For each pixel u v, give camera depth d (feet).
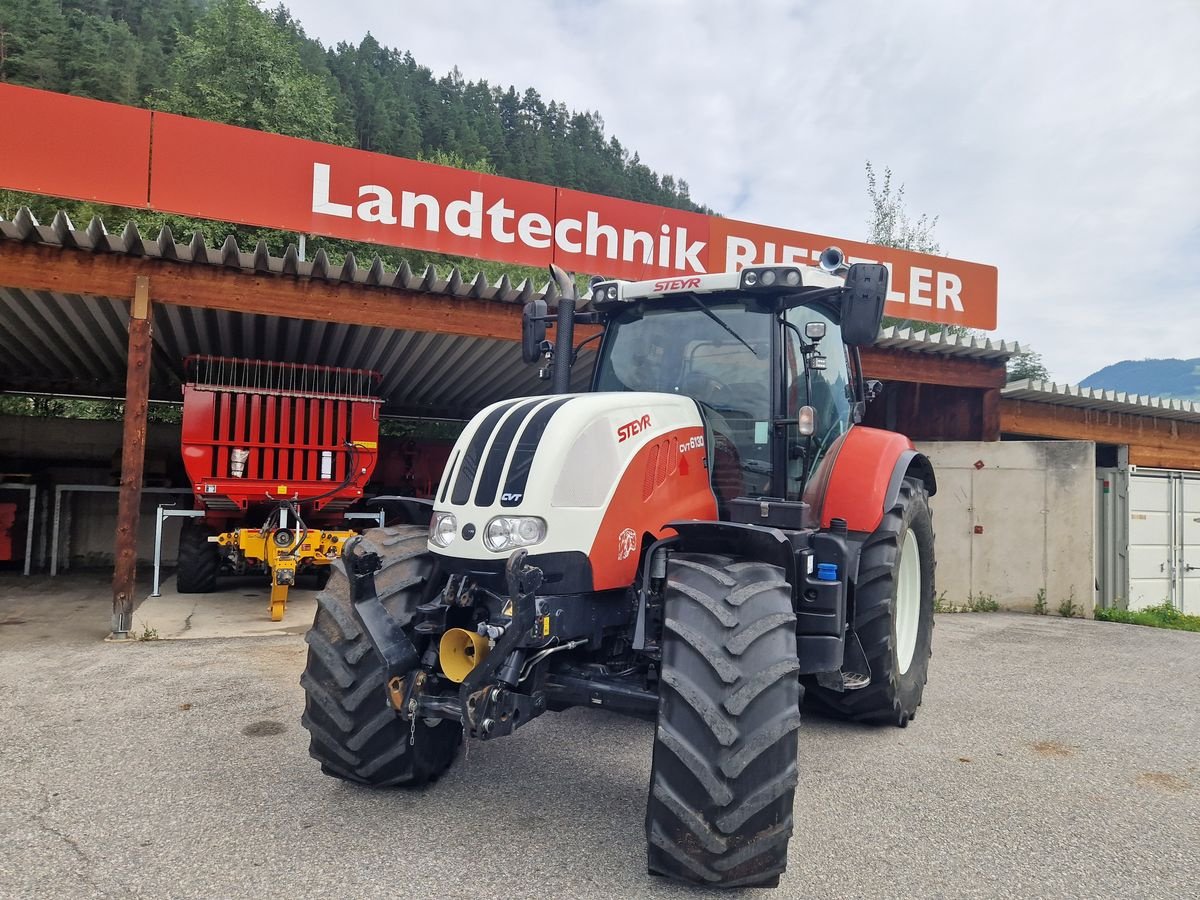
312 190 23.38
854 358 16.53
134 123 21.70
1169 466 41.37
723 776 8.45
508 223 25.66
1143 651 23.49
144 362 22.16
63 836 10.02
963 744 14.46
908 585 16.69
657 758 8.79
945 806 11.56
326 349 32.91
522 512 9.78
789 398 12.92
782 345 12.98
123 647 21.24
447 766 12.23
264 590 31.32
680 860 8.59
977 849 10.21
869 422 36.94
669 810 8.57
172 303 22.36
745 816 8.40
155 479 41.78
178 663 19.40
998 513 32.65
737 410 12.96
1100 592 33.50
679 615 9.31
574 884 9.00
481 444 10.66
